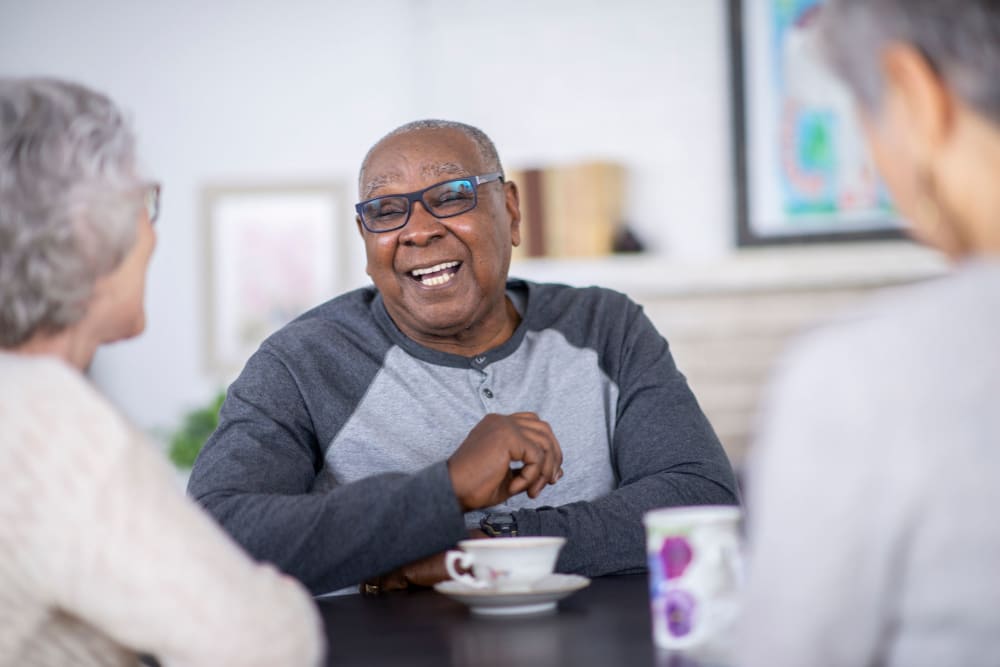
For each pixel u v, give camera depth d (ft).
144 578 2.91
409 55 14.79
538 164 14.35
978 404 2.34
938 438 2.34
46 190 3.04
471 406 5.88
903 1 2.47
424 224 5.69
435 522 4.54
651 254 14.02
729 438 13.73
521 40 14.43
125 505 2.94
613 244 13.82
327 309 6.26
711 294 13.70
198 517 3.11
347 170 14.97
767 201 13.60
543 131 14.37
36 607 2.93
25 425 2.95
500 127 14.49
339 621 4.13
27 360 3.09
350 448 5.73
